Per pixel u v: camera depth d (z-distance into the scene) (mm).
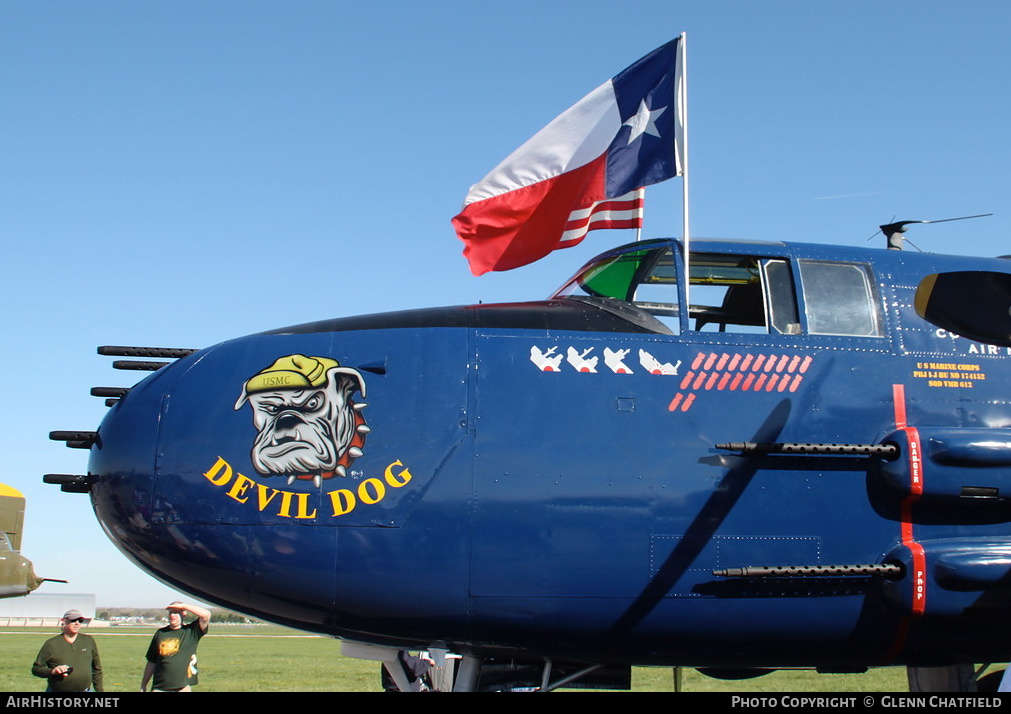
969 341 6504
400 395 5945
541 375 6059
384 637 6004
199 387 6027
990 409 6348
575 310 6453
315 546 5730
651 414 6039
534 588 5816
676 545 5910
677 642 6051
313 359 6031
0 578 19094
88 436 6309
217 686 17141
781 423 6105
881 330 6453
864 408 6227
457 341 6137
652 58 8141
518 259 8414
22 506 20719
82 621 10242
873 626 6117
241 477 5789
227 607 6074
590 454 5926
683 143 7695
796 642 6145
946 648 6238
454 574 5777
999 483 6031
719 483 5988
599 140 8258
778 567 5902
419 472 5816
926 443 6047
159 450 5887
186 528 5766
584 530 5852
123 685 17906
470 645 6047
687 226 6684
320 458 5816
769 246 6730
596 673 6645
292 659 27266
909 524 6133
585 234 8266
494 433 5902
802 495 6059
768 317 6469
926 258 6852
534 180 8414
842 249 6805
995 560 5926
